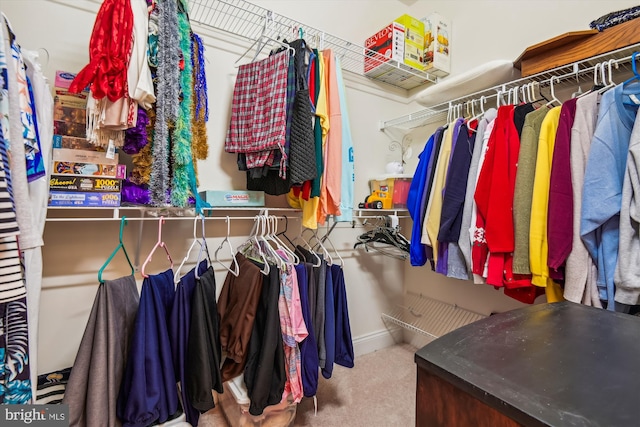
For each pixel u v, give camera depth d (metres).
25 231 0.75
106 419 0.92
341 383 1.74
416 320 2.24
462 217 1.39
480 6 1.88
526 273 1.17
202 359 1.08
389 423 1.42
